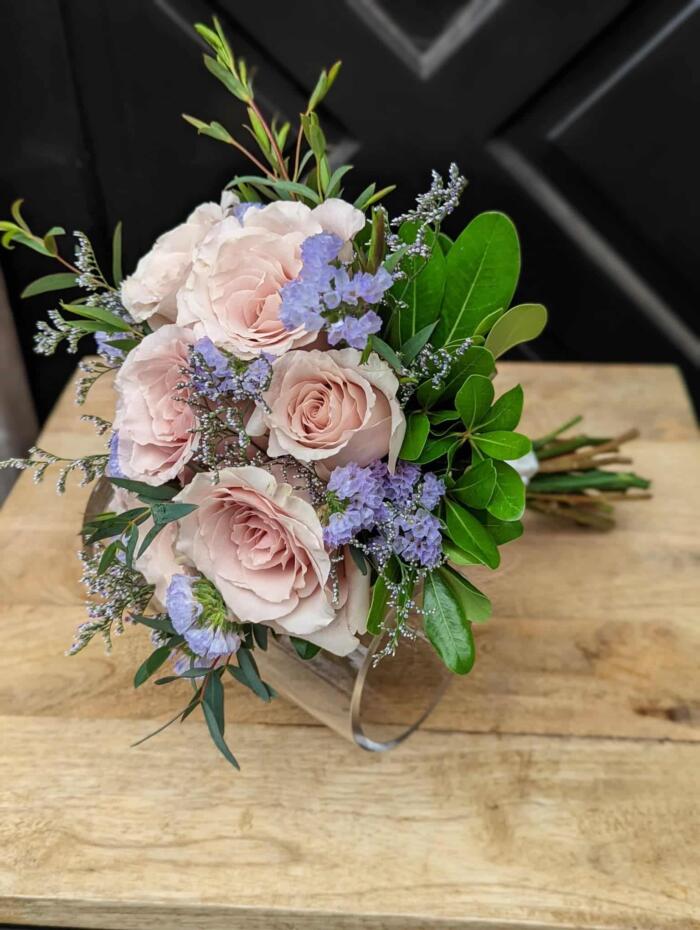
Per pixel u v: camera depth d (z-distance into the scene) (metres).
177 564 0.41
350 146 0.94
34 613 0.58
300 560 0.39
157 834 0.46
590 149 0.93
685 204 0.95
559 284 1.03
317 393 0.39
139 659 0.51
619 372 0.80
